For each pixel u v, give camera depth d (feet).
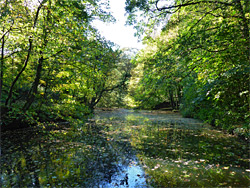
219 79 17.43
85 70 26.40
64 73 28.60
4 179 15.26
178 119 58.95
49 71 29.43
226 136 30.27
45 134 32.83
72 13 24.62
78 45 25.67
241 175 15.26
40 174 16.26
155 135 33.19
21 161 19.43
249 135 23.61
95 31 27.22
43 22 24.30
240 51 14.93
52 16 25.04
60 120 47.52
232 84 17.38
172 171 16.58
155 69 17.88
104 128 41.45
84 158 20.47
